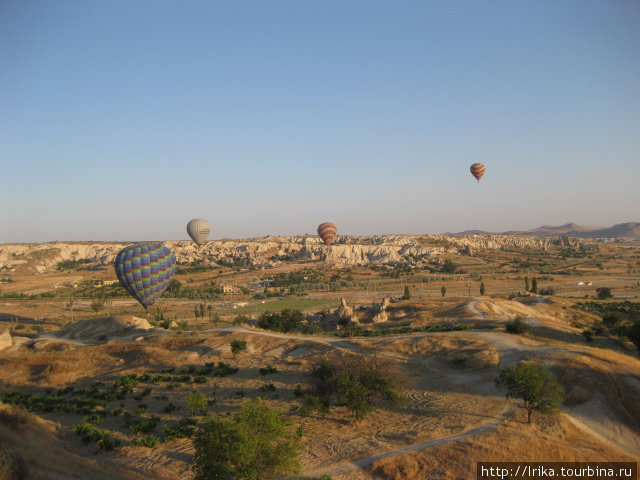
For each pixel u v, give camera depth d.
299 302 157.75
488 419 34.50
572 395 37.12
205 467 24.55
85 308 145.38
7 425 28.98
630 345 66.44
